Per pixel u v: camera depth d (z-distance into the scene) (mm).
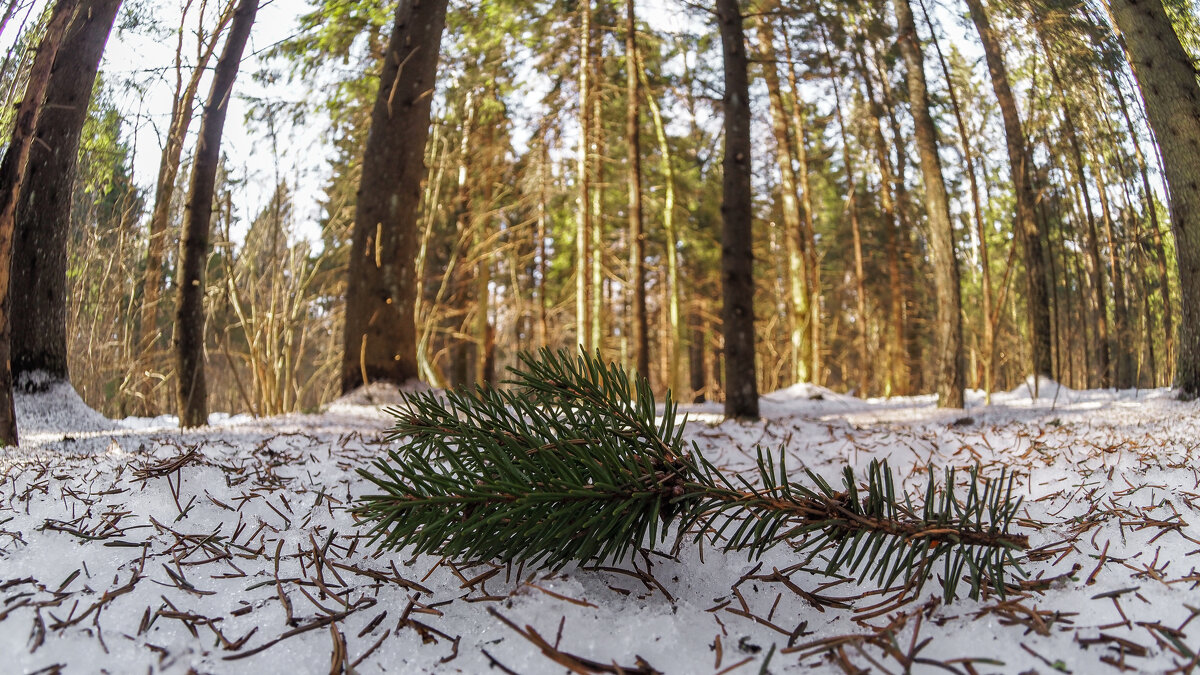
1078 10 8578
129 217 9562
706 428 5062
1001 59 10484
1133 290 16828
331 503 2127
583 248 16141
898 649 1096
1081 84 9945
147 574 1509
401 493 1341
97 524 1826
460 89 13555
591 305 18453
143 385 9070
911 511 1405
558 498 1276
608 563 1590
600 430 1435
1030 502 2184
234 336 15336
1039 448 3336
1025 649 1092
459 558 1583
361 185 6504
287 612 1347
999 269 20469
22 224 4855
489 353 20922
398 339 6234
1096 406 6828
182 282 6086
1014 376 21172
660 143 19047
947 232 9898
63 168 5020
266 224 11008
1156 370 16391
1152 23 5590
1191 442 3139
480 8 10703
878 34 11547
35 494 2084
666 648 1180
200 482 2189
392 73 6566
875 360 26344
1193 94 5430
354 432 3799
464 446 1488
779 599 1458
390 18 8500
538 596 1278
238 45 6395
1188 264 5434
